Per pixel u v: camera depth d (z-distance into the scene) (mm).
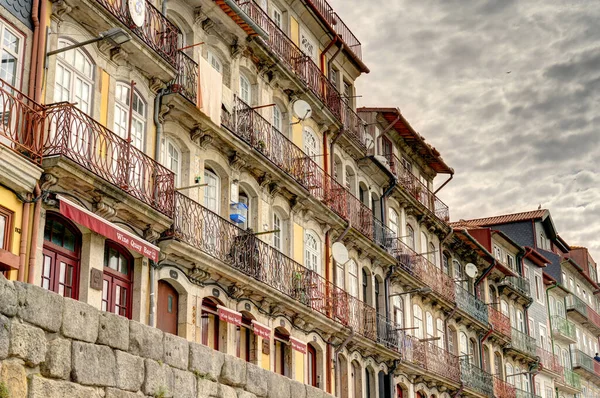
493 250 43844
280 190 24375
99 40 16625
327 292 25547
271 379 14875
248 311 21859
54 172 15422
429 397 33219
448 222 38750
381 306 30719
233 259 20844
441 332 35938
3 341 9516
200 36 22125
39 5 16266
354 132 30109
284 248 24688
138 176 17672
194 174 20719
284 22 27281
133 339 11555
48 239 15938
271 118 25266
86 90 17375
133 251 17984
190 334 19406
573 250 64875
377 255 30172
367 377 28766
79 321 10641
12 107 14820
